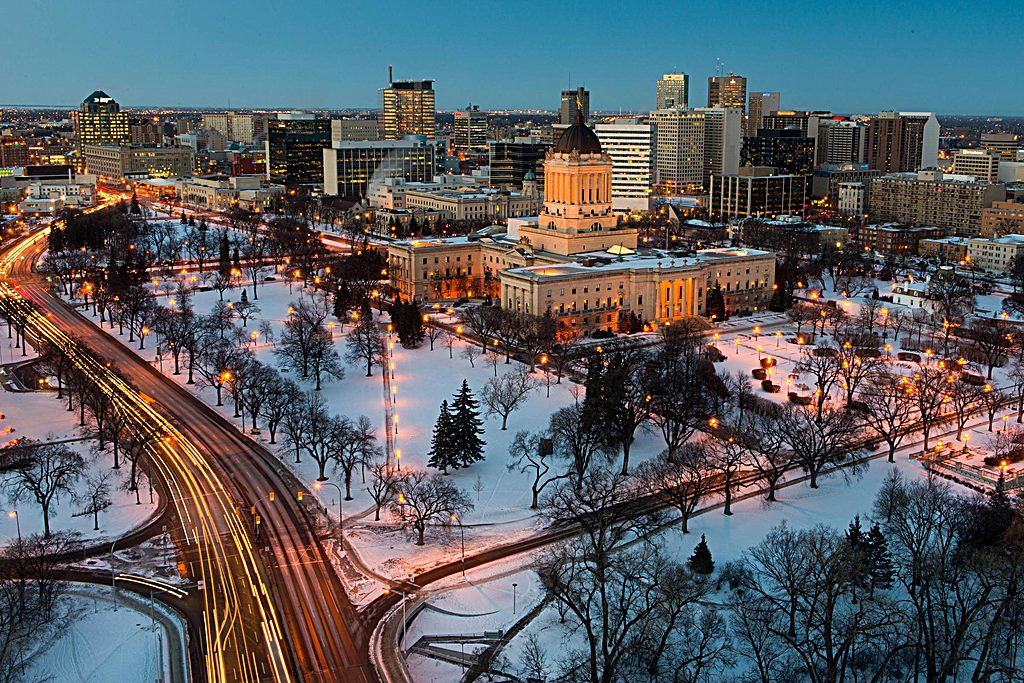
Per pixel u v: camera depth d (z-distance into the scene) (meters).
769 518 161.12
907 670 120.19
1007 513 146.62
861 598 128.50
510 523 163.88
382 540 157.75
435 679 121.88
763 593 122.81
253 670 123.25
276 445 198.38
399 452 193.00
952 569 136.25
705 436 198.38
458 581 145.00
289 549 154.75
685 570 142.38
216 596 140.88
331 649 128.00
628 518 149.25
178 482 179.88
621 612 125.44
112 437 189.12
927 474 179.62
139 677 121.56
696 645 125.00
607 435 184.00
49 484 162.12
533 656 124.88
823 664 120.81
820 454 179.62
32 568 140.88
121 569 148.12
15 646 126.06
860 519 159.38
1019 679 114.31
